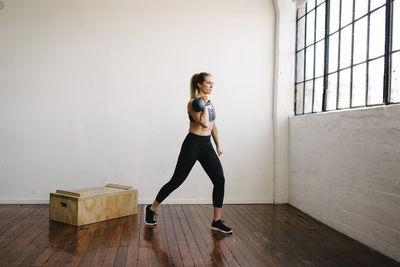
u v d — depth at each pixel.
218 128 4.86
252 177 4.91
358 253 2.87
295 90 4.88
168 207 4.58
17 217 3.92
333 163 3.64
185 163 3.43
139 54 4.77
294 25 4.88
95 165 4.73
